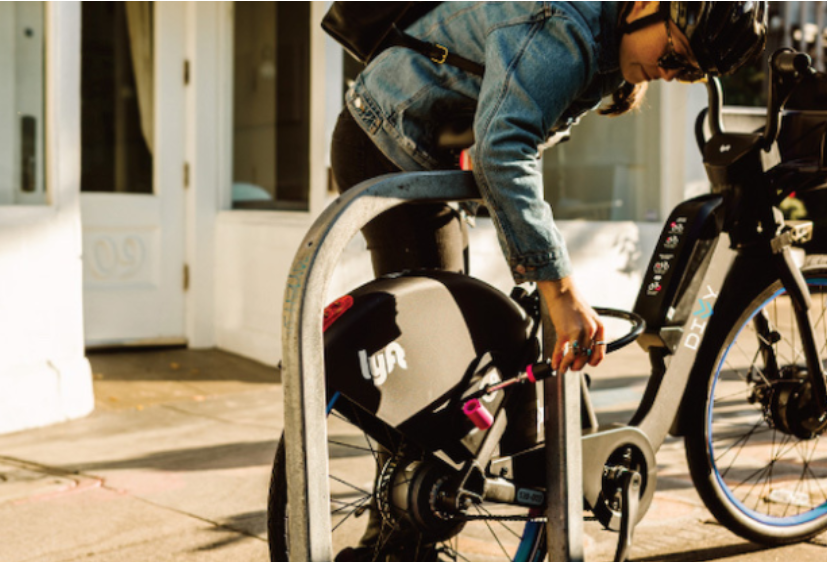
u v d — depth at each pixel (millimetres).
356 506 2102
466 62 1814
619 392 3900
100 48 5426
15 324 3971
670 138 6180
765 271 2457
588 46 1698
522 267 1707
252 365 5281
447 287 1822
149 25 5555
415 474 1788
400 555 1958
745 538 2539
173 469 3428
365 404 1701
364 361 1699
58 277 4133
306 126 5168
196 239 5652
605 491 2062
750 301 2445
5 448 3717
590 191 6074
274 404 4473
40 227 4043
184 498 3098
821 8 7289
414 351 1767
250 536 2742
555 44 1682
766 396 2572
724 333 2416
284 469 1852
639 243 6055
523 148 1658
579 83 1711
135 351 5566
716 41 1766
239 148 5715
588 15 1708
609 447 2051
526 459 1970
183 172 5652
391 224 2059
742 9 1776
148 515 2930
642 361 5164
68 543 2693
